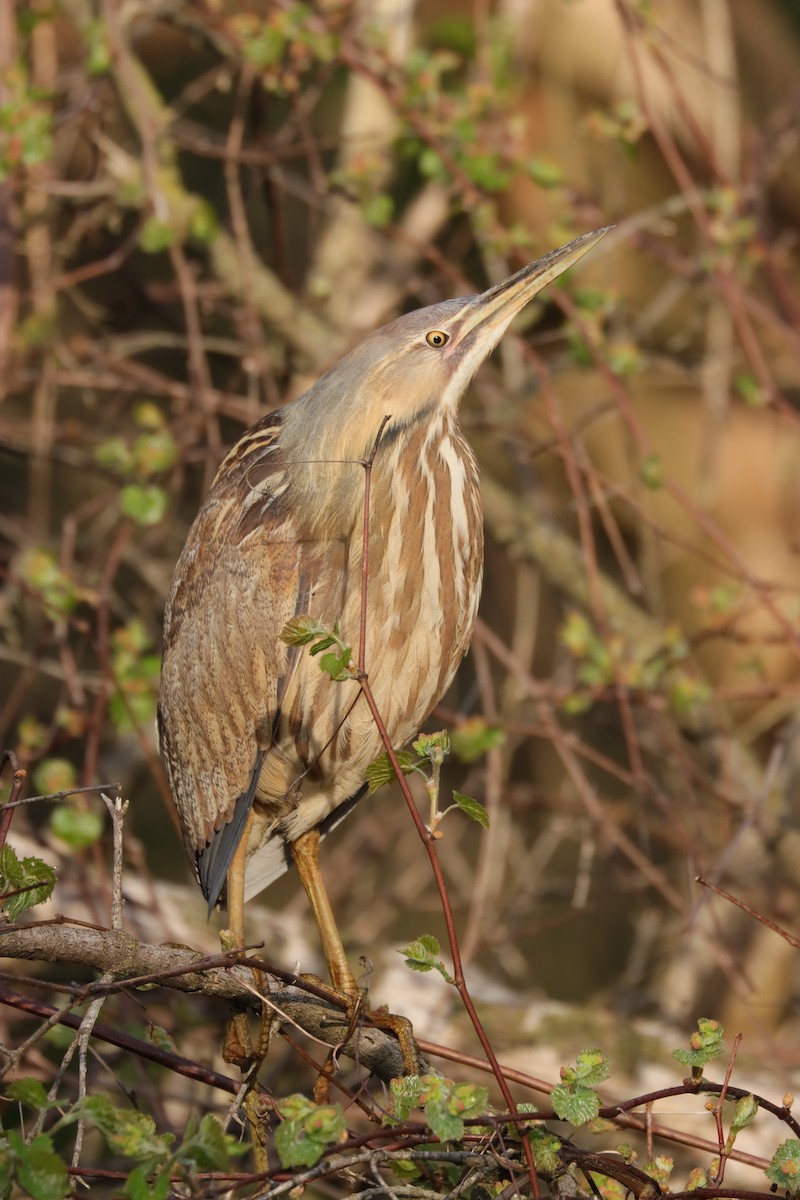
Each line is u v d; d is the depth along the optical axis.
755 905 11.34
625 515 14.07
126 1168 7.66
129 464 9.12
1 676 13.01
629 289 14.02
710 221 10.54
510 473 13.98
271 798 7.51
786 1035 11.94
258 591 7.23
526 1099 9.28
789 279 14.34
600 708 12.95
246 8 10.50
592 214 10.37
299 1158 4.46
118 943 5.35
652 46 10.00
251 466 7.53
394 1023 6.17
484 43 10.42
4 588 11.00
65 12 11.34
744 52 15.04
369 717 7.20
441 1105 4.60
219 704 7.42
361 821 11.75
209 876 7.52
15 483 14.30
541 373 9.36
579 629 9.38
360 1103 5.18
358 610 7.12
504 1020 9.48
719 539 9.26
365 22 11.21
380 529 7.12
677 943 12.02
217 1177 4.72
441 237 14.10
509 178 9.96
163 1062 5.32
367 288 12.72
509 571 14.16
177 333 12.17
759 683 11.07
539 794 11.25
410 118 9.72
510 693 10.87
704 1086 4.96
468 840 14.23
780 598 10.98
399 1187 5.01
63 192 10.34
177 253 9.77
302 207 14.79
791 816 11.88
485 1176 5.10
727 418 12.61
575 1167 5.43
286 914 10.42
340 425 7.20
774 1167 4.74
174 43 15.29
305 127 10.42
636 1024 10.04
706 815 12.02
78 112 10.24
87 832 8.18
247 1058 6.37
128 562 11.21
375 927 11.31
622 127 10.02
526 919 13.67
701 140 10.14
